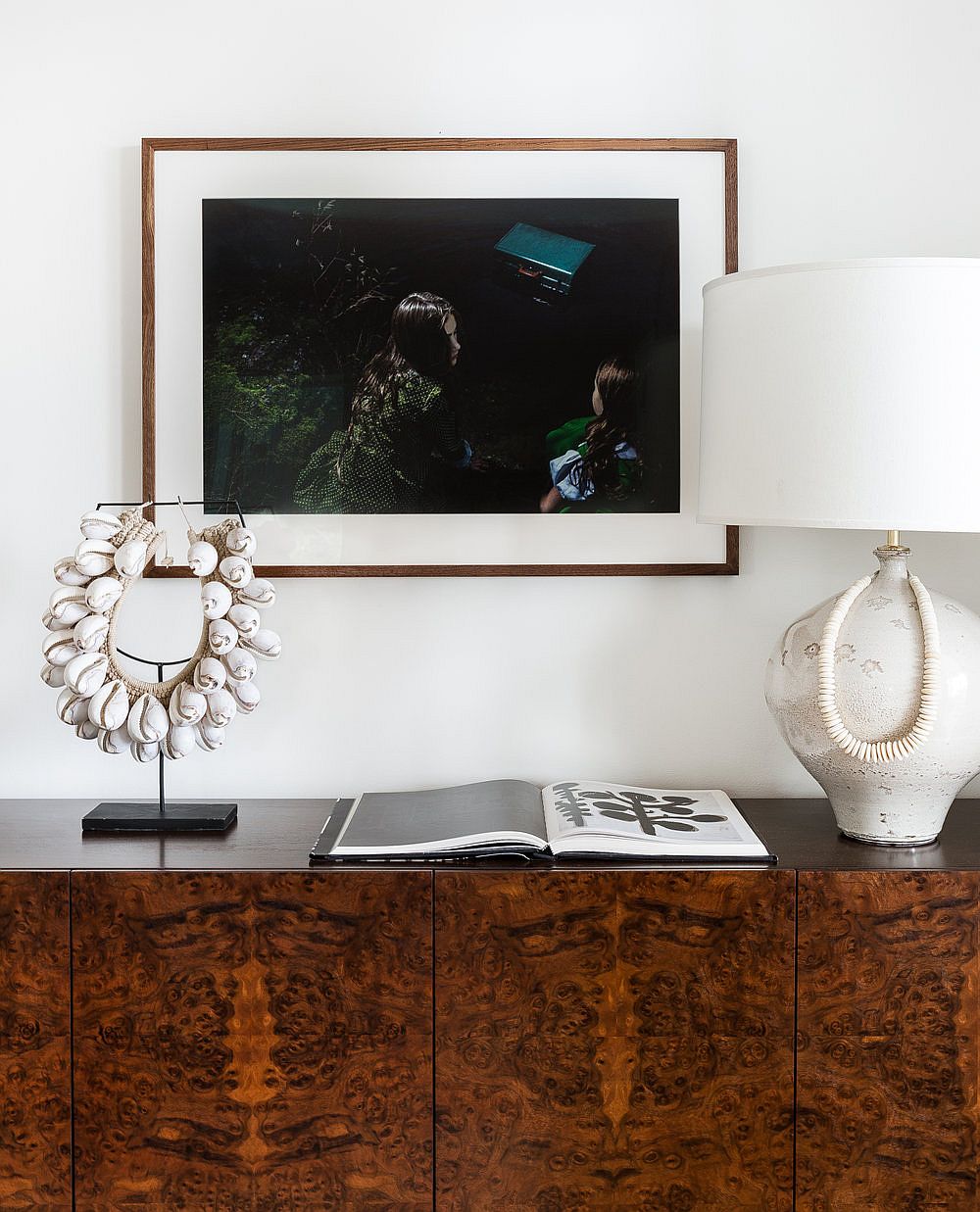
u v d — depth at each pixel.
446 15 1.73
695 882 1.37
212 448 1.73
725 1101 1.39
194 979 1.38
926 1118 1.38
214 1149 1.40
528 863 1.40
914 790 1.43
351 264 1.72
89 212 1.73
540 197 1.72
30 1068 1.39
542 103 1.74
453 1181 1.40
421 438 1.74
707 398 1.49
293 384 1.73
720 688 1.79
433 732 1.79
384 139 1.71
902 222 1.75
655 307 1.73
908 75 1.74
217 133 1.74
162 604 1.76
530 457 1.74
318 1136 1.40
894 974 1.38
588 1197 1.40
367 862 1.40
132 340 1.74
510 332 1.73
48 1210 1.40
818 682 1.42
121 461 1.75
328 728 1.78
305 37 1.73
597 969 1.38
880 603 1.44
